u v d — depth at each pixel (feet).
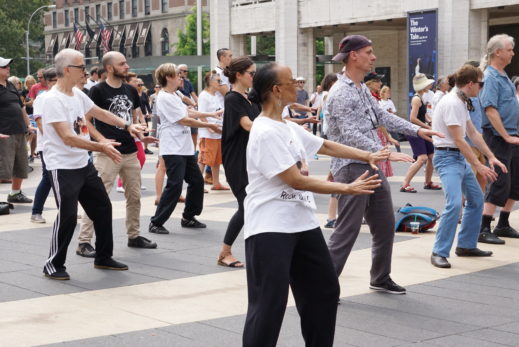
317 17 94.73
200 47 130.00
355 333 17.10
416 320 18.13
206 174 45.60
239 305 19.45
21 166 38.93
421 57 79.41
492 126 27.43
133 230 27.07
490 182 27.71
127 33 263.70
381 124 20.10
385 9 84.94
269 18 101.96
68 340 16.56
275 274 13.06
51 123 21.89
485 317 18.42
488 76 26.91
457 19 76.89
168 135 29.60
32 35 260.21
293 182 13.05
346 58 19.56
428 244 27.25
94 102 25.70
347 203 19.44
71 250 26.94
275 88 13.34
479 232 25.52
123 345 16.21
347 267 23.70
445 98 23.66
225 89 31.30
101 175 25.75
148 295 20.51
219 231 30.45
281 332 17.12
